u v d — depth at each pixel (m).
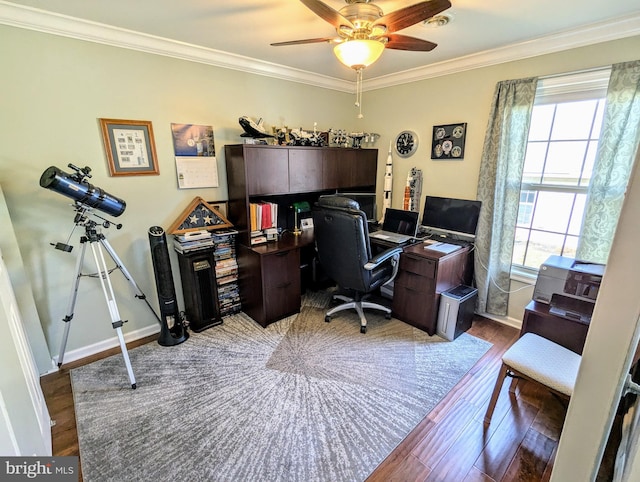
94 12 1.84
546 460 1.54
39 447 1.37
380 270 2.66
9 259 1.91
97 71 2.10
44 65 1.92
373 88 3.49
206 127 2.65
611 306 0.54
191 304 2.67
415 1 1.71
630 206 0.50
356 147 3.46
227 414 1.80
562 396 1.48
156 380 2.09
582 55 2.14
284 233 3.24
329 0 1.67
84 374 2.15
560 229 2.49
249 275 2.78
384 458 1.55
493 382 2.08
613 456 0.97
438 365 2.25
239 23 2.00
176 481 1.43
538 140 2.50
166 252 2.38
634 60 1.94
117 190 2.31
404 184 3.40
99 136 2.18
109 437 1.66
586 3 1.72
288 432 1.68
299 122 3.27
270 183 2.71
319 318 2.91
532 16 1.88
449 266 2.62
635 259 0.50
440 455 1.57
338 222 2.35
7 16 1.75
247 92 2.84
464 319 2.61
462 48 2.45
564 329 1.95
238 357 2.33
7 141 1.88
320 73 3.17
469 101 2.76
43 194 2.04
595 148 2.25
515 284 2.72
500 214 2.67
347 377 2.12
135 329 2.59
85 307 2.32
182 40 2.29
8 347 1.22
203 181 2.71
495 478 1.45
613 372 0.56
